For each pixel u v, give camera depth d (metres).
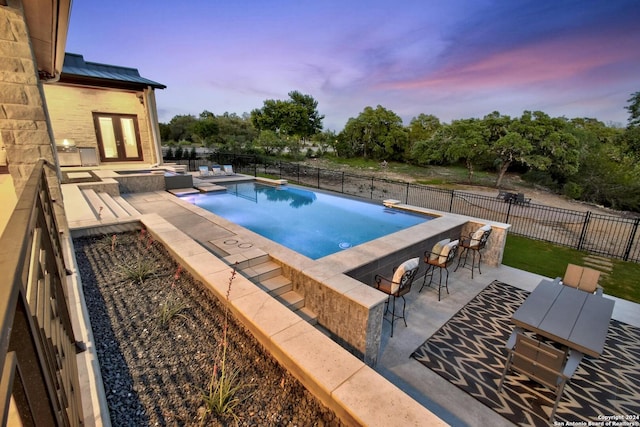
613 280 6.74
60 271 2.78
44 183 2.78
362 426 1.82
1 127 3.88
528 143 20.69
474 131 23.05
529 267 7.35
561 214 14.19
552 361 3.21
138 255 4.48
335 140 37.56
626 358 4.24
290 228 8.32
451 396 3.54
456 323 4.93
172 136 31.38
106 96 11.59
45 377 0.93
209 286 3.50
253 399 2.20
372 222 8.88
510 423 3.22
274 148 30.16
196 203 10.21
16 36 3.78
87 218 5.20
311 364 2.23
